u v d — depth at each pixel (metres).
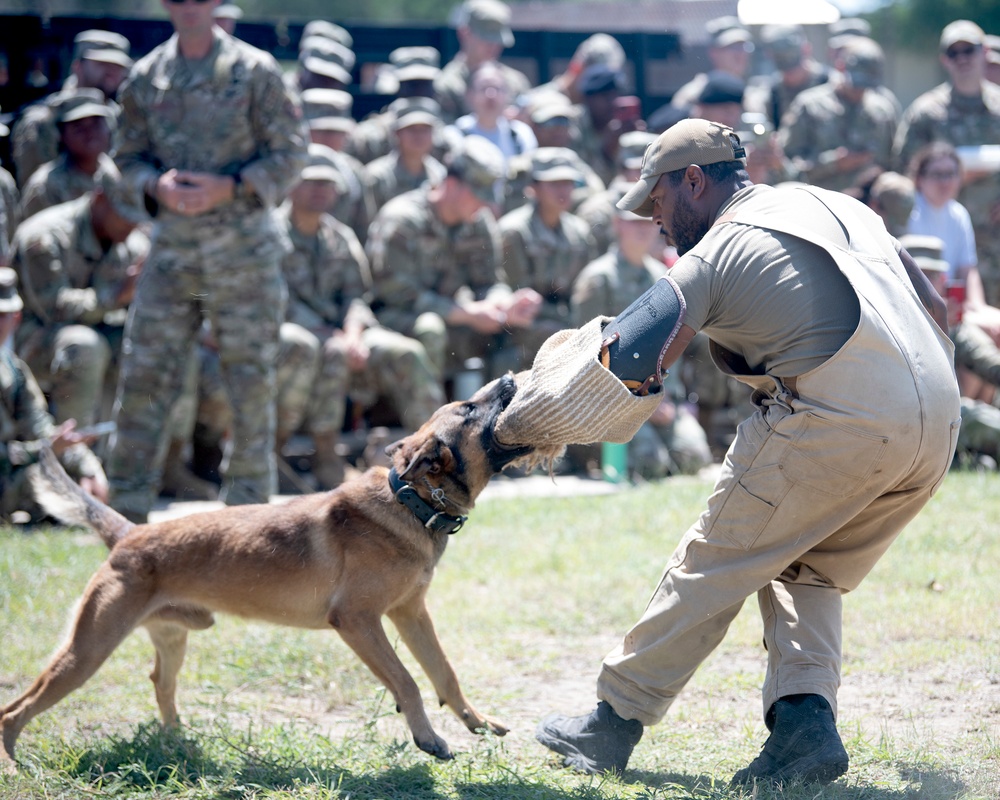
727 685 6.43
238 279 9.79
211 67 9.57
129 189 9.73
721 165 4.98
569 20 26.47
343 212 13.75
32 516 10.56
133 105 9.80
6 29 15.02
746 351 4.86
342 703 6.45
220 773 5.21
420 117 14.23
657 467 12.89
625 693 5.16
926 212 14.18
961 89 16.56
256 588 5.59
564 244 14.05
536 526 10.43
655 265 13.59
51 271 11.32
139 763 5.19
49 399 11.37
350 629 5.41
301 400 11.98
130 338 9.82
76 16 15.55
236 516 5.74
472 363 13.06
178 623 5.74
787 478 4.66
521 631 7.62
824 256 4.65
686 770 5.28
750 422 4.86
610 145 16.86
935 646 6.79
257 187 9.49
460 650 7.20
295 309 12.48
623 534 10.01
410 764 5.30
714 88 15.81
